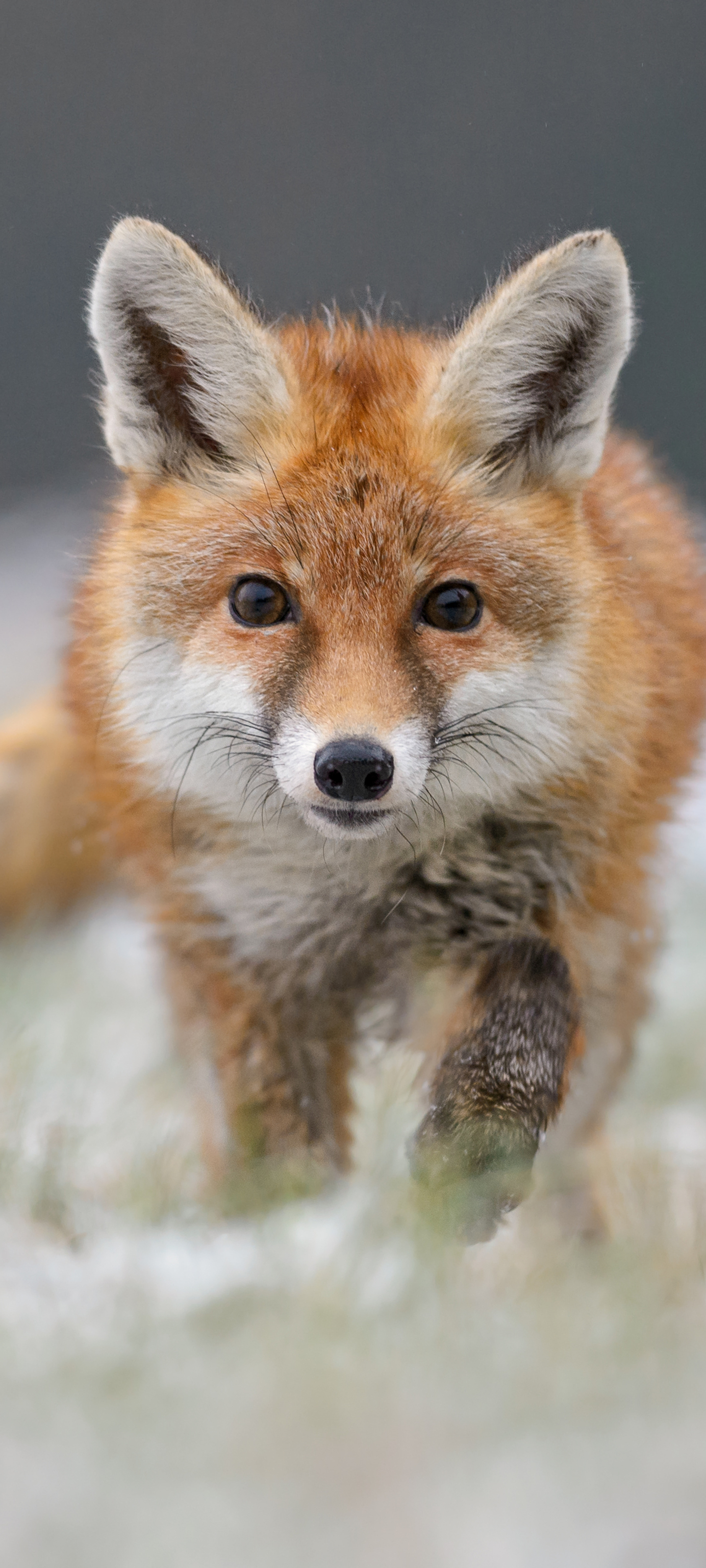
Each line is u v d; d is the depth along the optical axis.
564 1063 8.73
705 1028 13.77
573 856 9.39
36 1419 5.78
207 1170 10.02
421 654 8.88
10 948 14.50
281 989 9.70
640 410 43.81
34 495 46.56
